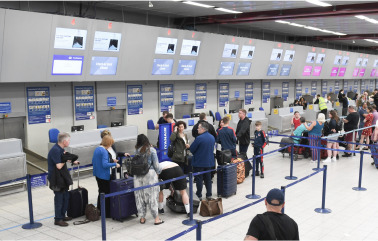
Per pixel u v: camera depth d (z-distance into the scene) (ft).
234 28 54.65
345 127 36.55
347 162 33.96
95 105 37.22
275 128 50.80
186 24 45.34
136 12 40.73
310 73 64.75
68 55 30.45
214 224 18.83
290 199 22.98
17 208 21.50
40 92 32.58
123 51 34.37
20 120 32.04
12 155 24.35
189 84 46.91
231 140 25.80
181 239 16.89
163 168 19.67
